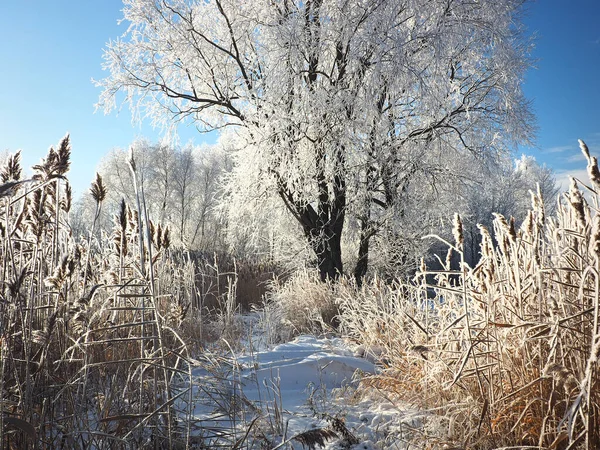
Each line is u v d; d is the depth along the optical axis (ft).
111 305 9.63
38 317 8.82
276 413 8.66
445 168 43.68
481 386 6.67
